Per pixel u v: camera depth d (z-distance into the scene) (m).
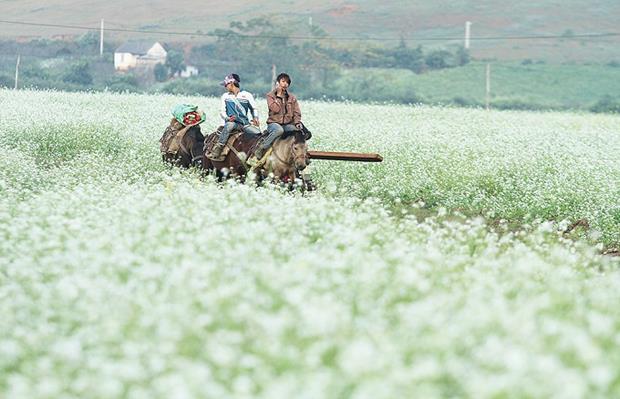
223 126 51.19
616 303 24.78
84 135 80.50
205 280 23.88
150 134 82.38
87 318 22.56
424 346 18.59
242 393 16.91
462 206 55.84
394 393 16.19
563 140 90.62
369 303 22.28
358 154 49.50
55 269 26.55
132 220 32.59
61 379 18.95
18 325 22.94
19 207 36.84
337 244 30.39
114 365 18.45
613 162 73.19
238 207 35.12
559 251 31.86
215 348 18.70
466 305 21.69
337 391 16.91
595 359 17.47
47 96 139.62
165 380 17.50
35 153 75.00
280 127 47.72
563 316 21.91
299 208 36.03
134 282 24.69
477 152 75.31
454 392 17.25
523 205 53.81
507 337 19.03
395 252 27.56
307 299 21.59
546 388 16.12
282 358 18.45
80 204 38.16
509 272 27.09
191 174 51.62
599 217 50.81
